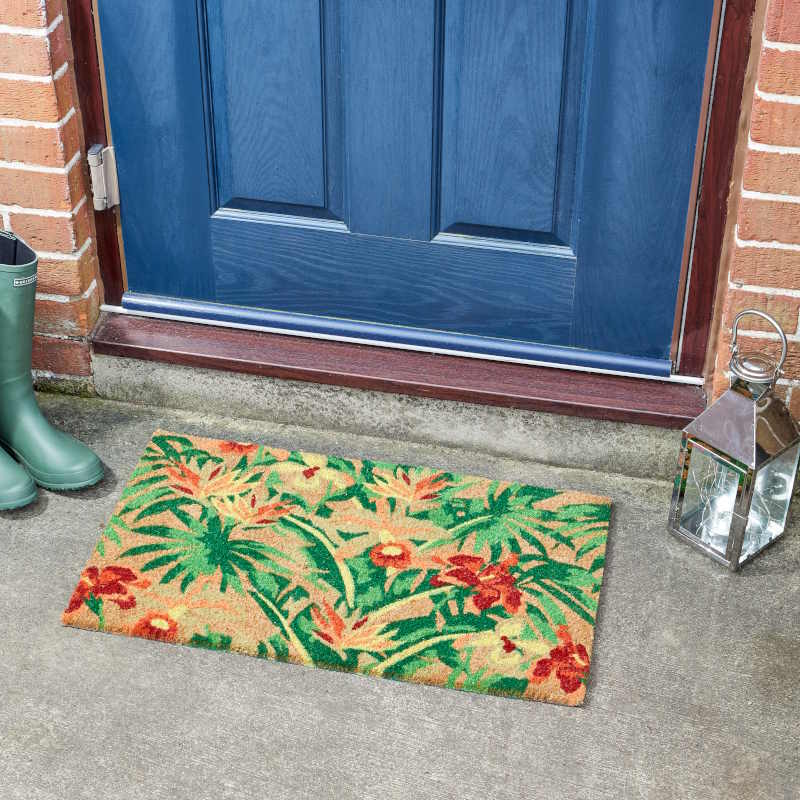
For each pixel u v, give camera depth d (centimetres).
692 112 242
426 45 248
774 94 225
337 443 280
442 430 278
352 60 253
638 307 266
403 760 213
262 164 269
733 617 239
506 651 230
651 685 226
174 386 287
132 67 261
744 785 210
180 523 256
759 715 221
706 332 263
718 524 248
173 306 288
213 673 228
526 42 244
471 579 244
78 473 264
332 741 216
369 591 242
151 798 207
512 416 271
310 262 279
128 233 282
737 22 231
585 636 233
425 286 276
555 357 274
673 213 253
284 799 207
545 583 244
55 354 288
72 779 210
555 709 222
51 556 250
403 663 227
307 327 284
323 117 261
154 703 222
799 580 247
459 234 269
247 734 217
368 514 259
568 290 268
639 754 215
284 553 250
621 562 250
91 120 268
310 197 271
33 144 260
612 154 250
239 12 252
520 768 212
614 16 237
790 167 231
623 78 242
